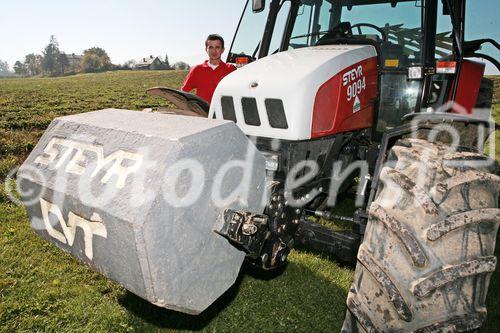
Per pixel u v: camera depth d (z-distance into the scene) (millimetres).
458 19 2848
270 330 2336
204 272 1507
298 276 2889
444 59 2963
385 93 3020
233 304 2568
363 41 2830
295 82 2170
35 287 2709
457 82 2922
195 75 4910
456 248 1493
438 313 1463
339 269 3016
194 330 2324
